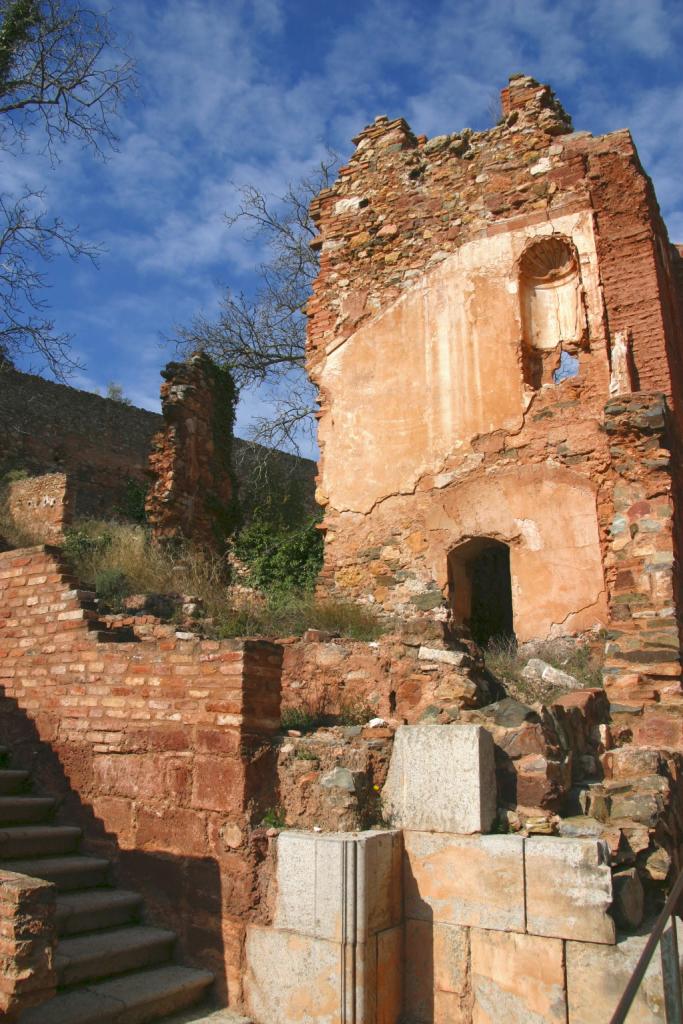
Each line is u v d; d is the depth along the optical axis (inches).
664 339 421.4
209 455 684.7
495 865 208.5
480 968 206.1
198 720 242.2
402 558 466.6
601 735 285.9
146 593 415.5
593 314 439.2
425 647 283.1
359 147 543.8
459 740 221.9
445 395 474.0
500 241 475.2
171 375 661.3
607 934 192.9
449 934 211.6
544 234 462.6
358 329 510.0
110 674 269.9
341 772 228.2
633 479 367.6
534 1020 196.2
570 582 415.5
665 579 347.6
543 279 472.4
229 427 732.7
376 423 491.2
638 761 261.9
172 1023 206.1
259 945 215.8
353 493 488.7
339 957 202.2
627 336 428.1
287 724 268.8
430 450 472.1
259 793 231.6
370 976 203.0
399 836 222.2
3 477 1045.2
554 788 227.1
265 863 221.8
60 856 253.4
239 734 232.1
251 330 948.6
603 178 451.2
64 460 1183.6
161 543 579.2
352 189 537.0
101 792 261.0
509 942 203.5
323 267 531.2
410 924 217.0
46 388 1184.8
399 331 496.7
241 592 498.6
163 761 247.4
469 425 462.3
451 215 496.1
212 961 223.1
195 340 941.8
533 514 432.8
